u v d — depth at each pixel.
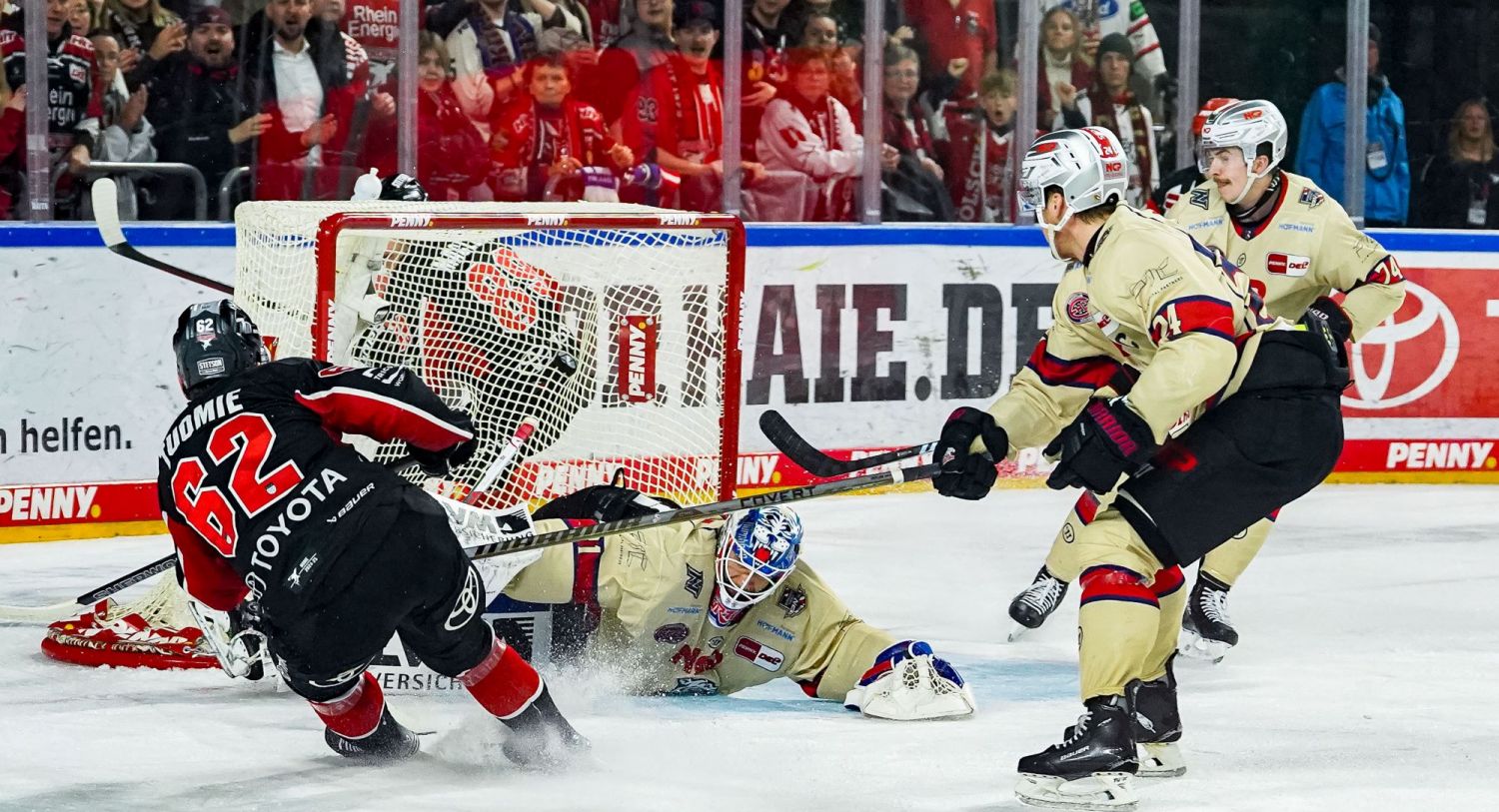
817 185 20.95
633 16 19.89
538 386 13.48
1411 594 15.30
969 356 20.58
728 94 20.39
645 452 13.81
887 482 9.60
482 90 19.36
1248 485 9.05
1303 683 12.13
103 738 10.15
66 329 16.64
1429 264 21.53
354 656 8.74
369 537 8.55
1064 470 8.93
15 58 17.34
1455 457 21.86
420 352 13.23
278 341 12.50
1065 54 21.53
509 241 13.48
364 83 18.81
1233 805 9.03
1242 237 13.86
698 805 8.82
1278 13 22.08
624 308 13.66
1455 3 22.38
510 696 9.29
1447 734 10.66
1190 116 22.08
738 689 11.36
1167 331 8.84
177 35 17.92
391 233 12.25
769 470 19.75
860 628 11.14
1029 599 13.29
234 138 18.33
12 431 16.48
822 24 20.56
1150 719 9.61
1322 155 22.28
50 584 14.73
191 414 8.73
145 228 16.89
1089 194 9.17
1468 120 22.81
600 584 10.87
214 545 8.72
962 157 21.50
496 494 13.32
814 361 19.80
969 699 10.95
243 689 11.52
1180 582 9.52
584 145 19.89
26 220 17.66
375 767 9.55
